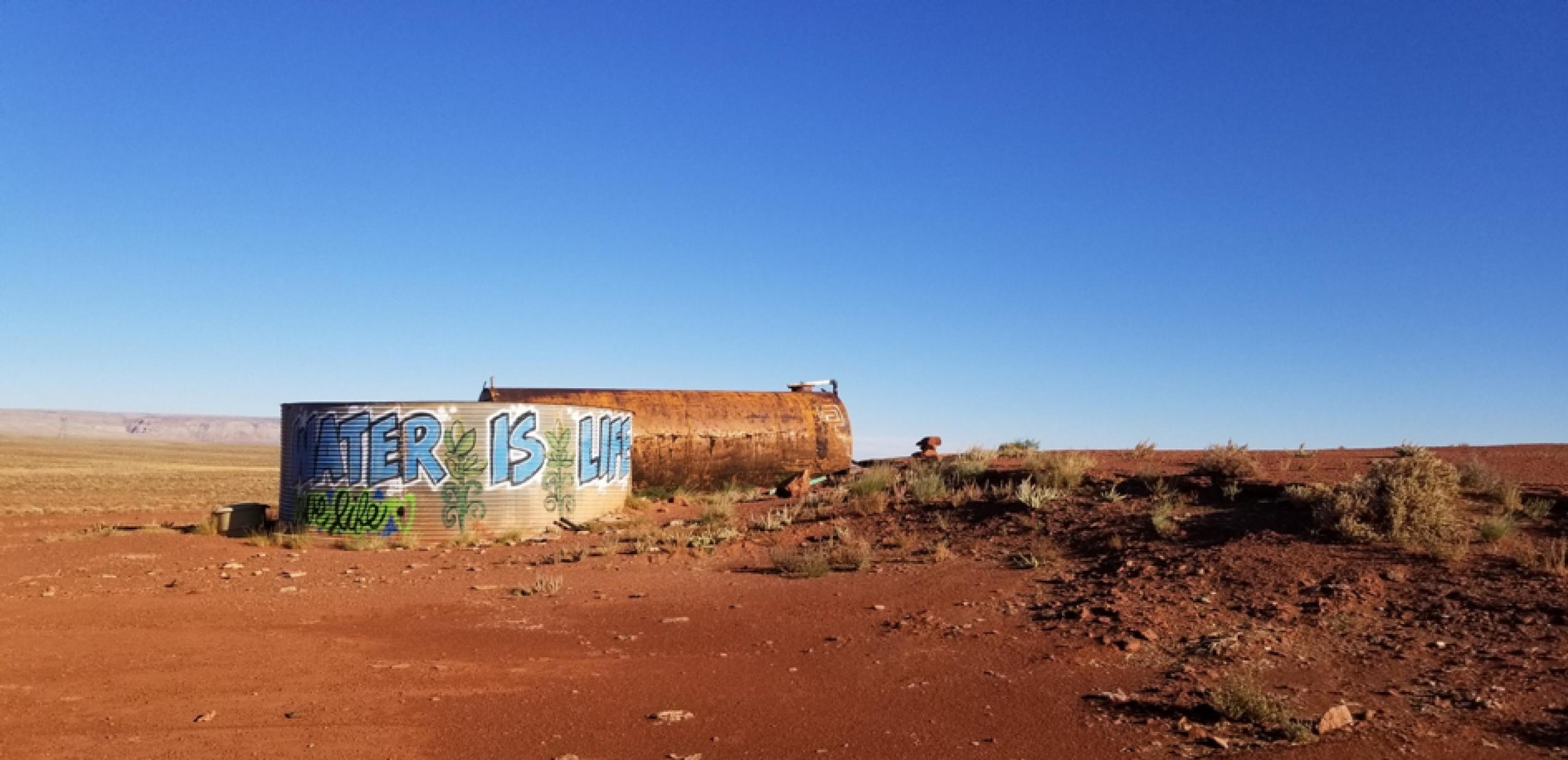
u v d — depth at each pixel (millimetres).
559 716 8625
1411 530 13312
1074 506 18625
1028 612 12898
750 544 19484
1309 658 9898
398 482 23703
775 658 10961
